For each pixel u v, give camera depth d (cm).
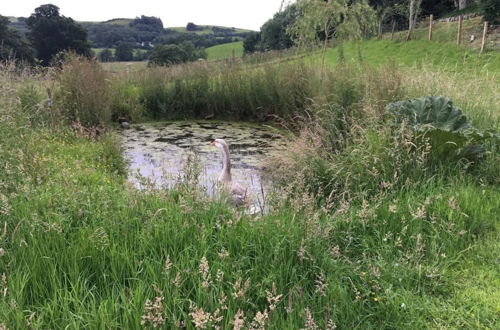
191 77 1547
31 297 257
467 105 646
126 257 287
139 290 252
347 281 309
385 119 615
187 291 269
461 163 502
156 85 1516
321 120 727
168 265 265
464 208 407
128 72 1786
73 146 752
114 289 270
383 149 513
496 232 387
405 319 280
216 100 1477
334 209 458
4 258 284
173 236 319
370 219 383
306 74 1203
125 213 349
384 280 311
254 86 1389
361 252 357
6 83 859
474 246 361
